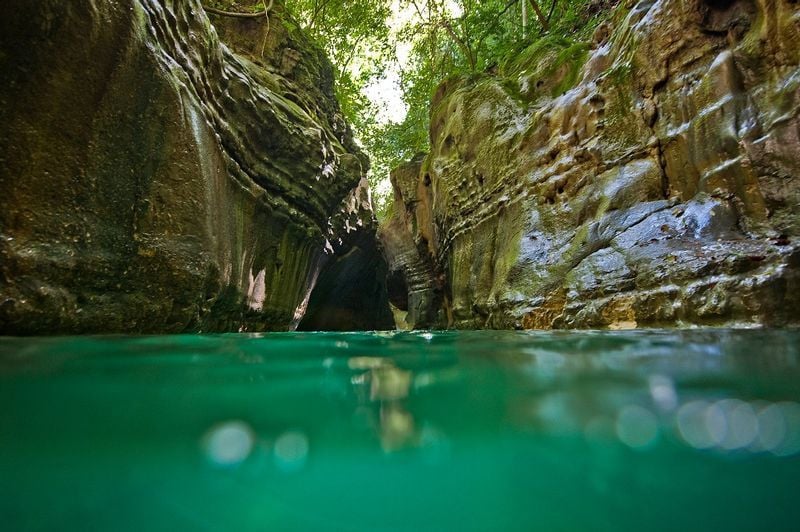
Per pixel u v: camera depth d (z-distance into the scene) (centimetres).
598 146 636
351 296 1747
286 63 1155
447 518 88
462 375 197
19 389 166
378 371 209
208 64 645
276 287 915
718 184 465
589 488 98
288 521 86
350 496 94
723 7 527
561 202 670
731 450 112
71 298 397
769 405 141
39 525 83
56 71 391
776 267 361
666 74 572
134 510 88
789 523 86
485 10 1538
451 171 1059
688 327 387
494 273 776
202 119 593
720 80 493
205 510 89
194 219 529
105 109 436
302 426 130
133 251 461
